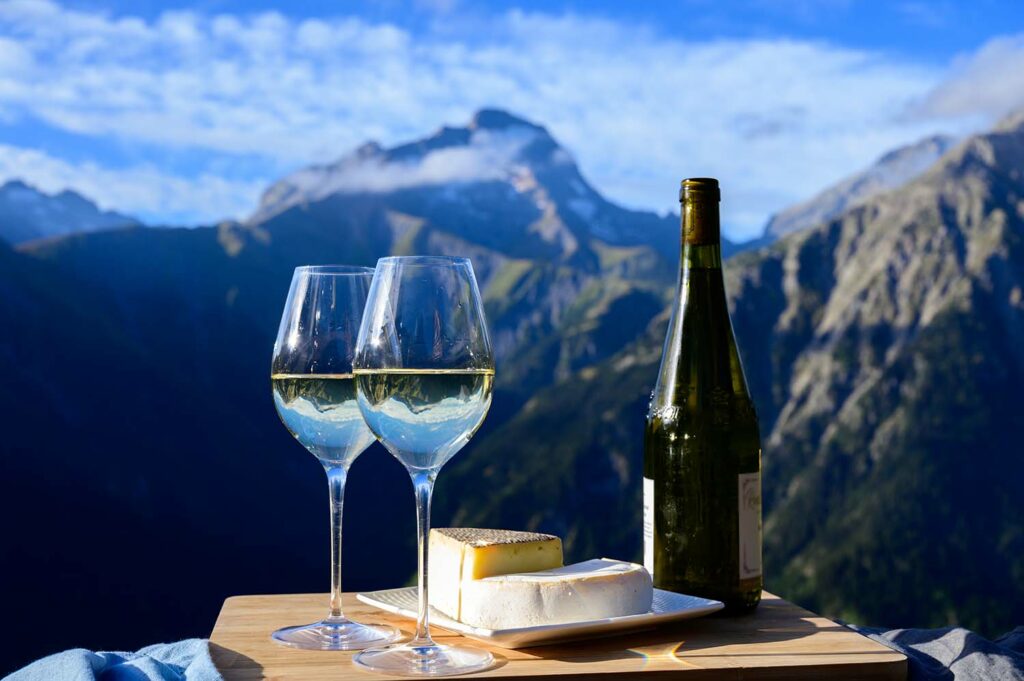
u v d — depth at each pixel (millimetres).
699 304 1320
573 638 1074
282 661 1021
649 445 1331
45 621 38188
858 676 987
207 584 44062
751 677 968
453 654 1021
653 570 1309
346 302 1167
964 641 1315
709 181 1330
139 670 1003
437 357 985
